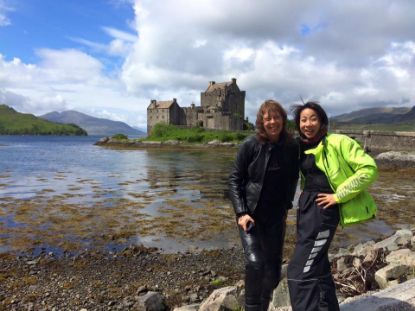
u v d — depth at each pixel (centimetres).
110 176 3172
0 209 1739
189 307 671
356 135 5131
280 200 411
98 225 1470
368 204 370
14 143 11731
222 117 10319
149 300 738
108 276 930
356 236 1341
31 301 775
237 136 8681
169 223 1518
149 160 5078
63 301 775
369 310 404
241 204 404
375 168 349
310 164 382
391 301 416
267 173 398
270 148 396
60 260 1057
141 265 1018
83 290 835
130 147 8862
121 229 1416
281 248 420
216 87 10919
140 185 2636
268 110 390
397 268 652
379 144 4916
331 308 358
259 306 383
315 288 357
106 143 10294
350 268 719
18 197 2072
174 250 1173
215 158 5456
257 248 384
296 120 399
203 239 1302
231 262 1052
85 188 2458
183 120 11188
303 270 362
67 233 1348
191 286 860
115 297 796
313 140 391
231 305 604
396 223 1555
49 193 2225
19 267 991
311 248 366
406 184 2812
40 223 1487
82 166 4131
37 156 5822
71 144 11256
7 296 800
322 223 366
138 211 1744
